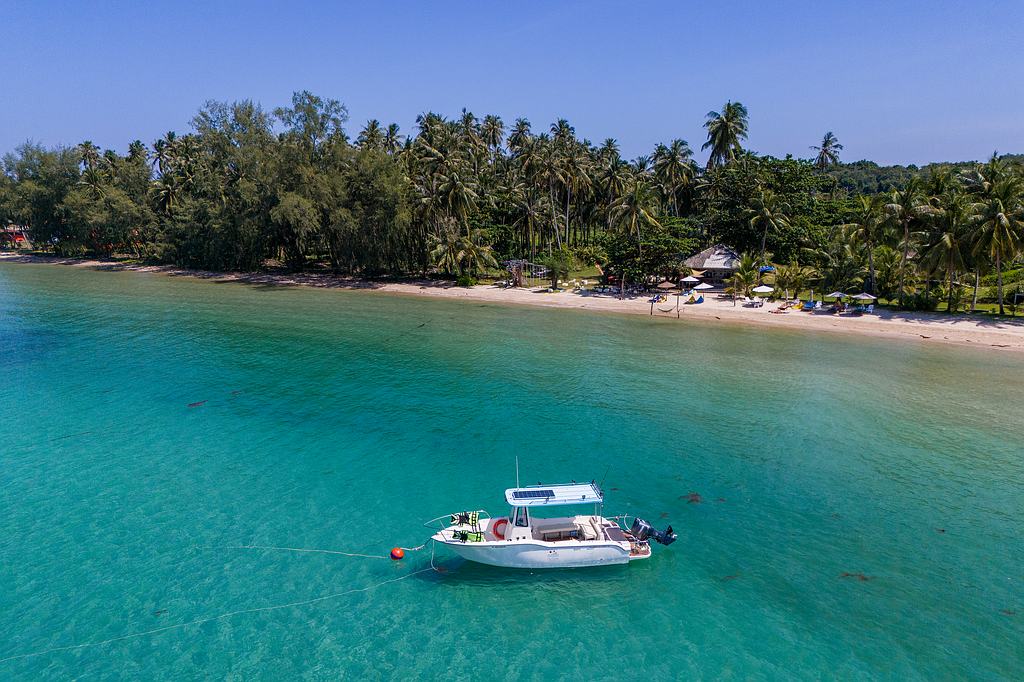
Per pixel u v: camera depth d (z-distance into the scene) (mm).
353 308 73312
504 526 21859
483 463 29156
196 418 34406
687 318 65438
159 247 114625
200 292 86312
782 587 20109
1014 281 71625
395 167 90625
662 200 102562
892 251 71188
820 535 23172
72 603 18922
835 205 95688
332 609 18953
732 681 16188
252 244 102438
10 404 36188
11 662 16594
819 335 56438
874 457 29953
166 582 19984
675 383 41625
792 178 86438
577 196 105938
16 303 73500
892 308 65312
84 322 61969
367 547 22156
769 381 42062
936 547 22328
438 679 16234
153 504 24859
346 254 98188
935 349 50531
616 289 82750
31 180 128875
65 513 24062
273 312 69875
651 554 21906
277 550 21875
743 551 22156
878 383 41562
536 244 109000
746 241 84562
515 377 42938
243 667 16547
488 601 19469
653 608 19141
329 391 39469
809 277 76125
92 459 28922
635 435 32656
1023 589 19906
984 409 36500
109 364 45250
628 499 25875
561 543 20625
